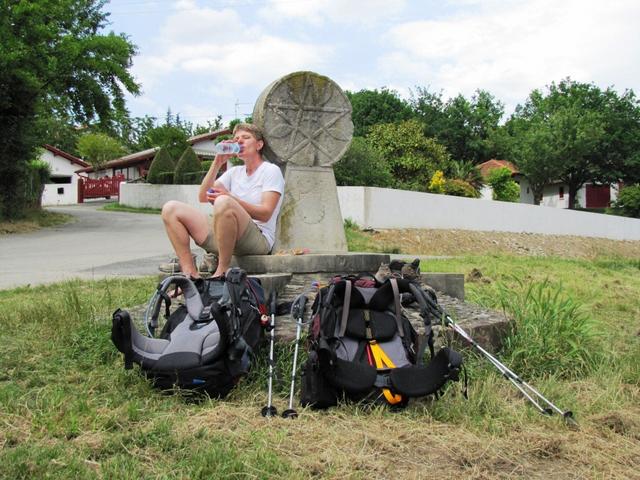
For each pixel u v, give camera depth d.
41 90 23.83
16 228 20.70
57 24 24.19
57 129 62.31
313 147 7.23
